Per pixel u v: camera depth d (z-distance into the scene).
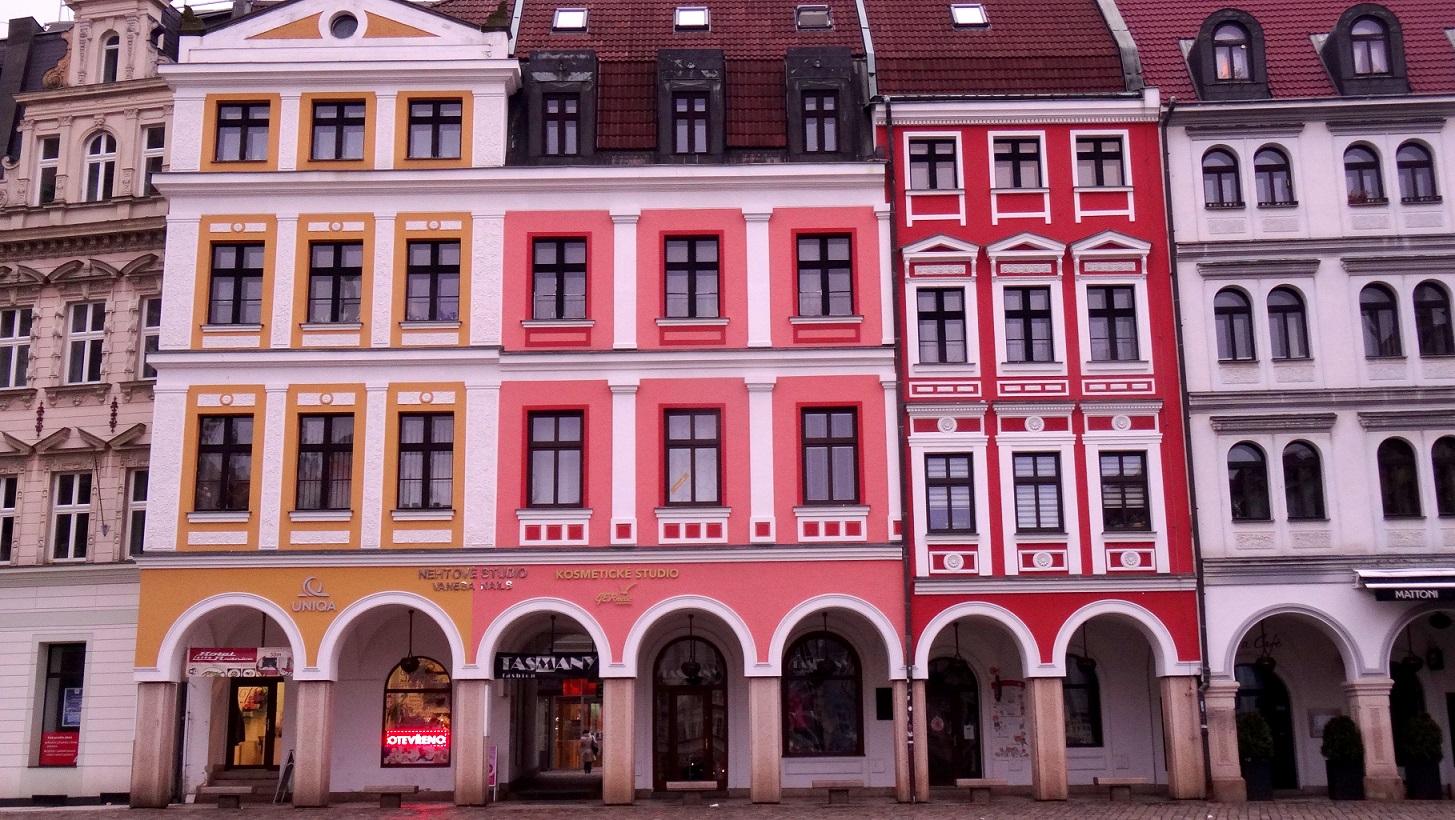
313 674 26.97
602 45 31.86
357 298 28.86
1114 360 28.80
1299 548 27.94
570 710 35.38
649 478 27.94
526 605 27.36
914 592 27.55
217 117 29.48
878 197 29.39
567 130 30.02
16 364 32.16
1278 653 29.69
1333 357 28.77
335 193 29.03
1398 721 29.58
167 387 28.25
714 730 29.33
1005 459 28.23
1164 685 27.41
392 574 27.47
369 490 27.78
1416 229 29.30
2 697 29.89
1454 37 32.06
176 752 28.17
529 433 28.31
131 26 33.12
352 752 28.86
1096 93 30.08
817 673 29.47
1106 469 28.42
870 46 31.42
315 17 29.84
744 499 27.89
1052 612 27.64
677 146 29.91
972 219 29.39
